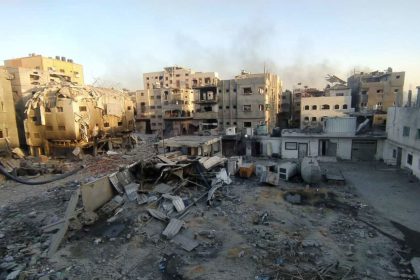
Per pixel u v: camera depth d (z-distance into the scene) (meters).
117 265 11.84
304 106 57.19
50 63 67.25
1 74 38.78
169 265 11.77
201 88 53.25
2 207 19.91
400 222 15.40
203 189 21.75
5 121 38.97
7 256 12.71
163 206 17.56
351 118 30.44
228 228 15.00
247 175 24.70
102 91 48.44
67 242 13.84
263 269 11.19
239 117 50.06
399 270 11.04
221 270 11.23
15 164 32.38
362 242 13.23
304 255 12.09
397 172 25.72
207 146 31.91
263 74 55.56
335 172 25.19
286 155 33.81
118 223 15.90
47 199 21.48
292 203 18.61
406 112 25.00
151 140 62.69
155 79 103.25
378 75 67.31
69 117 38.50
